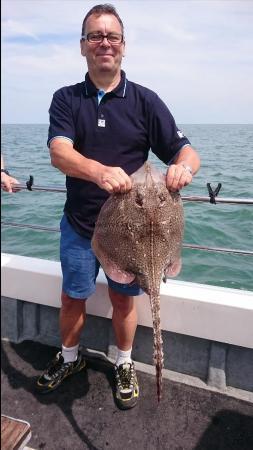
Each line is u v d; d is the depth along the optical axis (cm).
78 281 254
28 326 332
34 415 259
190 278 495
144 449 235
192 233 547
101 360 307
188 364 289
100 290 288
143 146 240
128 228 173
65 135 224
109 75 223
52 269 306
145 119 234
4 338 333
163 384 283
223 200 241
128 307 260
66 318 271
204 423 252
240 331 259
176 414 259
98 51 216
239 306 255
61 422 254
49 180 953
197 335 271
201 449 234
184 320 271
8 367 302
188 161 206
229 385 280
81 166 196
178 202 184
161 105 234
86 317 311
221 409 262
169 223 176
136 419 256
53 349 322
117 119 228
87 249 247
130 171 238
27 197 940
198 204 653
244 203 237
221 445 237
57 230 303
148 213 172
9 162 1220
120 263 179
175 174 182
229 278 480
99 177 181
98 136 230
